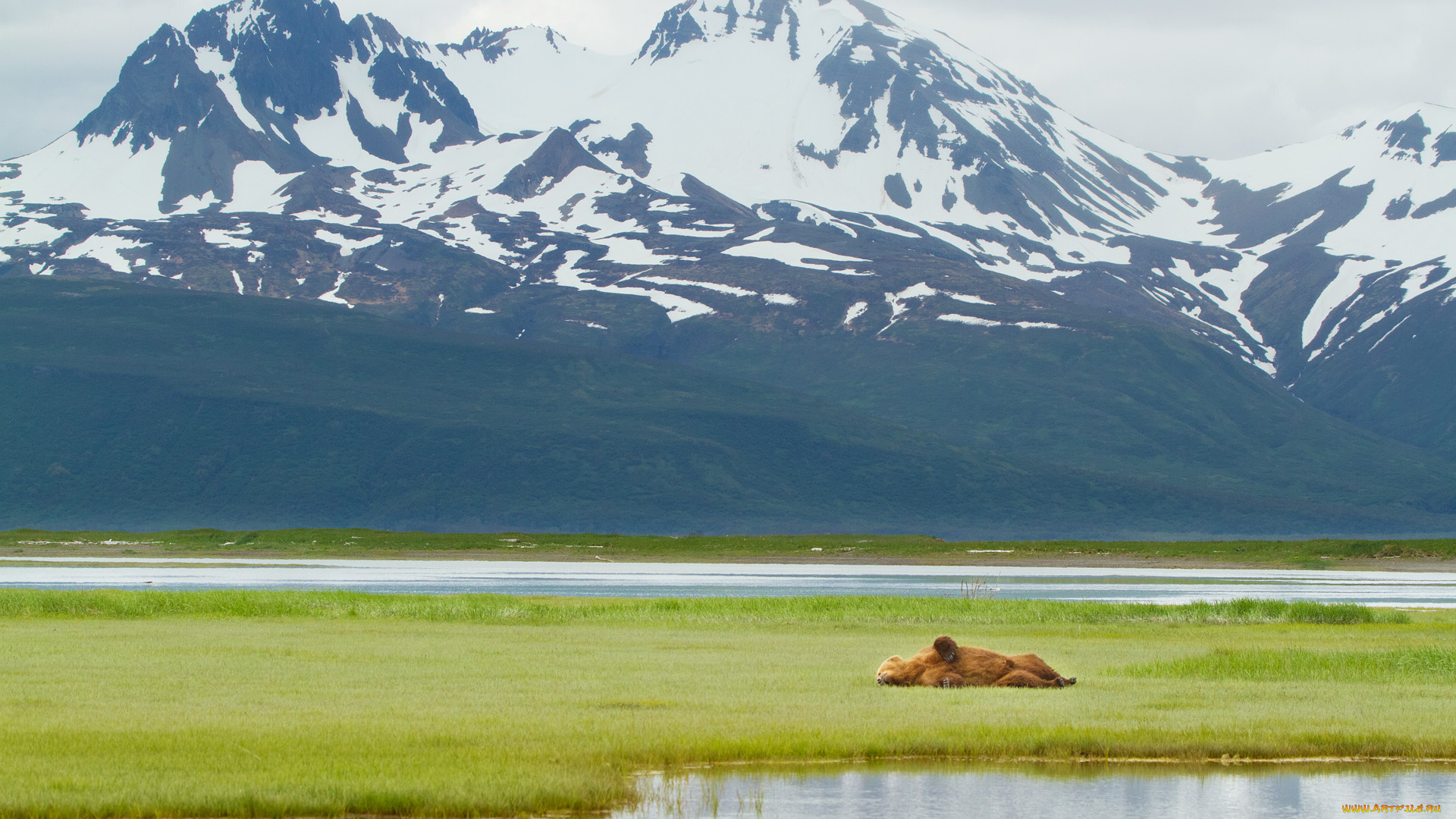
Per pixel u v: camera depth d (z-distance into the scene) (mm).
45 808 37781
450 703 56469
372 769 42625
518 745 46750
